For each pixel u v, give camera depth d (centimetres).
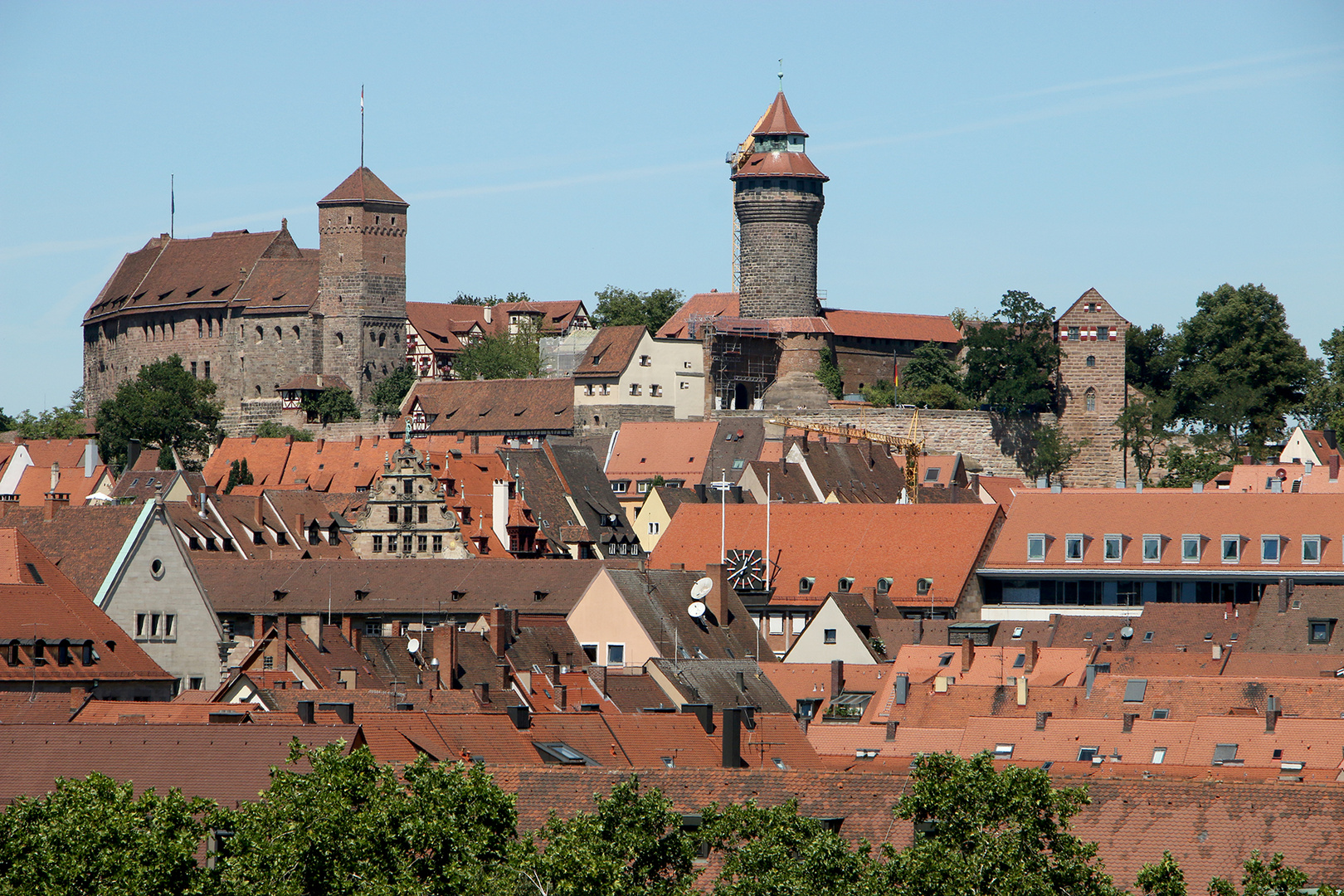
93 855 18500
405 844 18688
